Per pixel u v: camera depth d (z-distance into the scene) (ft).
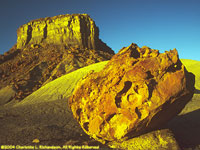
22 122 41.09
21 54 421.18
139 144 25.14
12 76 321.93
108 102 26.18
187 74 25.94
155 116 24.50
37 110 55.98
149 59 25.05
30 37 477.36
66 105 61.00
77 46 405.80
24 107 61.62
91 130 28.07
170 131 27.73
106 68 28.22
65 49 392.06
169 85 24.21
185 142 27.30
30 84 259.19
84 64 316.40
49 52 386.93
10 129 33.99
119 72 25.91
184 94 24.62
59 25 453.99
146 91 24.09
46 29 464.65
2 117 46.68
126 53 26.94
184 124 35.81
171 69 25.17
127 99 25.18
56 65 322.96
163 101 23.79
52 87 164.14
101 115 26.71
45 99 140.36
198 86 92.79
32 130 32.30
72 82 160.04
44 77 285.23
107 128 26.45
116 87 25.85
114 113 25.90
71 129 35.78
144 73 24.40
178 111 29.07
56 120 43.93
